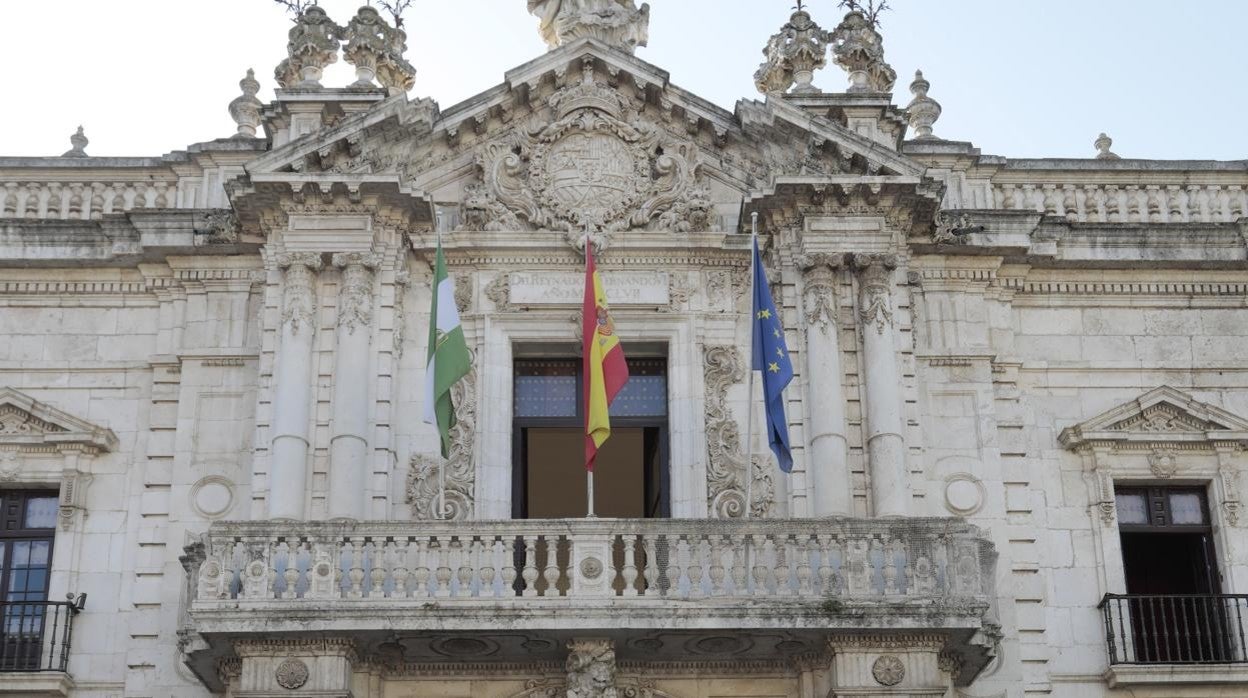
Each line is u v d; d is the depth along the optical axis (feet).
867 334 84.69
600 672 75.10
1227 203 94.63
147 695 81.10
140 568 83.66
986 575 78.74
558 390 88.43
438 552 75.87
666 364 88.48
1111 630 83.92
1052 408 89.71
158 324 89.15
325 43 91.30
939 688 74.49
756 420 85.51
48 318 89.56
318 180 84.69
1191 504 88.84
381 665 77.82
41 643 82.12
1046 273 91.76
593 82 91.15
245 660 74.08
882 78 93.50
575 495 103.76
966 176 93.56
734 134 89.86
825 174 86.33
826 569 75.41
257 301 88.28
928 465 86.02
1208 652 85.66
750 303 87.76
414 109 87.86
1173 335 91.50
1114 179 94.48
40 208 91.97
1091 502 87.45
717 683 79.36
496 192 89.15
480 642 76.02
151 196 92.32
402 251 87.25
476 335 86.79
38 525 86.33
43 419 86.99
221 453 85.15
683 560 77.61
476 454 84.38
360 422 82.23
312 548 75.36
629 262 88.28
